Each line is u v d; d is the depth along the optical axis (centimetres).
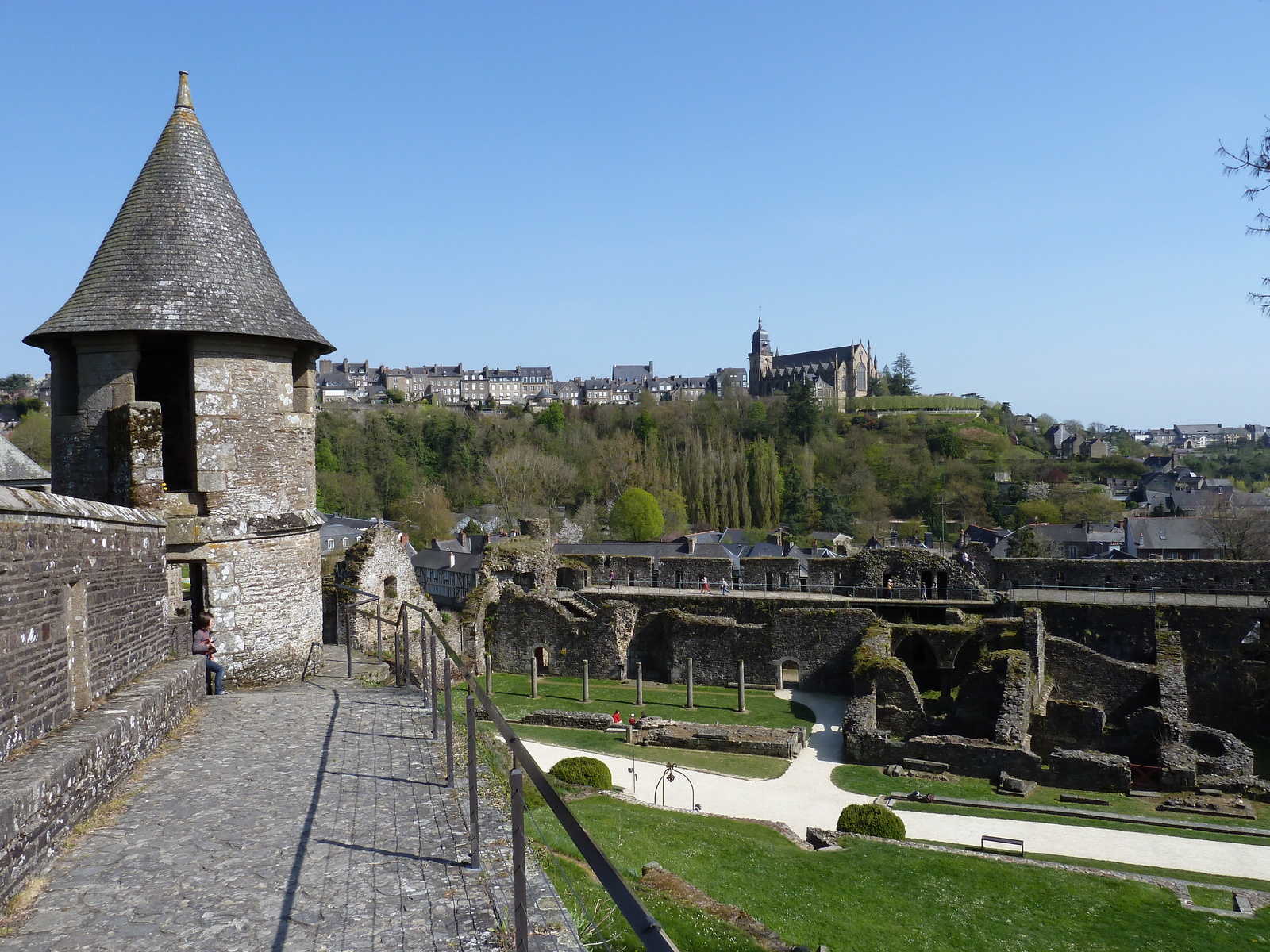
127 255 1773
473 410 14112
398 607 2822
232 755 1154
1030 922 1465
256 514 1834
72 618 1066
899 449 11469
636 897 331
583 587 4538
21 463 3450
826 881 1587
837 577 4106
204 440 1759
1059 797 2370
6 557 838
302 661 1922
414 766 1101
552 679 3875
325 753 1166
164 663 1445
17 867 722
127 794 989
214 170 1900
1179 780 2428
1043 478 11769
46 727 935
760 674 3747
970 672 2931
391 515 8906
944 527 9331
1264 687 3061
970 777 2550
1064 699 3027
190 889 734
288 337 1853
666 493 8944
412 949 624
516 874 515
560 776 2300
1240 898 1614
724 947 1061
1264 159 1256
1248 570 3622
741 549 6781
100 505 1184
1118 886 1648
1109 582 3812
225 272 1811
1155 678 3066
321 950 624
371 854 808
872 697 2944
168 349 1947
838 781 2519
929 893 1569
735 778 2533
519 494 8838
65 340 1758
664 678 3953
